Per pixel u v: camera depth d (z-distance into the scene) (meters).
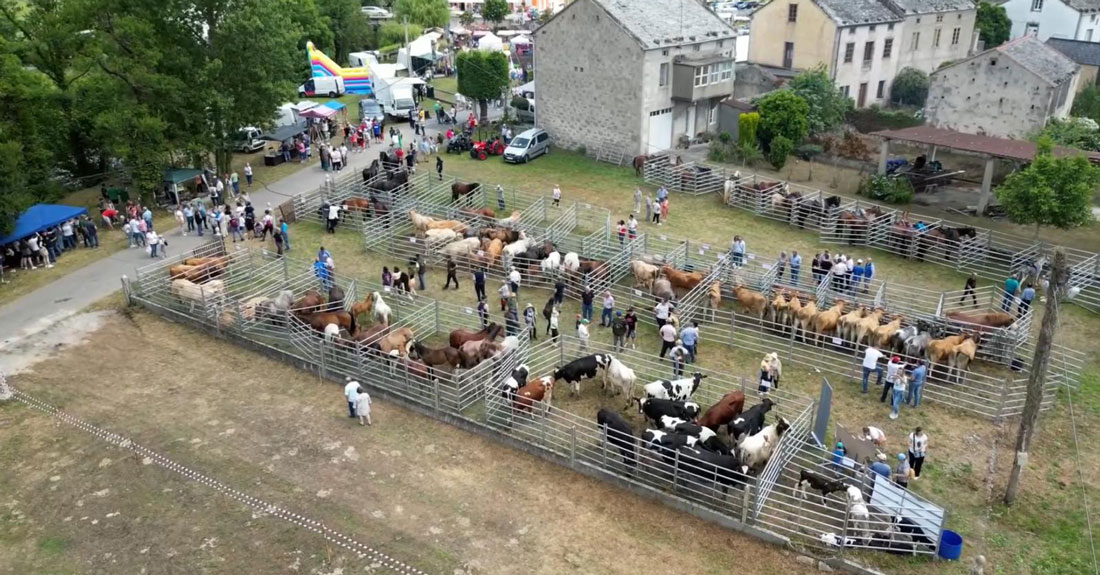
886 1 61.47
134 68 40.31
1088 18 71.50
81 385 25.20
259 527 18.86
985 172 39.50
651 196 44.34
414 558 17.88
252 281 32.97
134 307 30.81
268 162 50.75
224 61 43.53
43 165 40.00
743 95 59.28
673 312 28.28
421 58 80.12
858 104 62.09
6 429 22.75
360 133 55.78
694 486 20.14
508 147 51.22
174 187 42.06
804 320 27.89
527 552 18.16
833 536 18.17
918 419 23.50
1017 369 26.17
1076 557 18.11
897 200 42.22
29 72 41.84
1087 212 33.31
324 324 27.36
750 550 18.34
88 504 19.67
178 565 17.70
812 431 22.00
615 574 17.53
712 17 53.66
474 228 37.00
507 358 25.56
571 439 21.28
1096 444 22.16
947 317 27.98
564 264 32.44
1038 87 46.47
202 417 23.48
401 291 31.34
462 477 20.84
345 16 87.62
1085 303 30.81
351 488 20.30
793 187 44.38
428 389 23.92
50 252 35.44
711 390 25.02
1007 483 20.58
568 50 51.44
